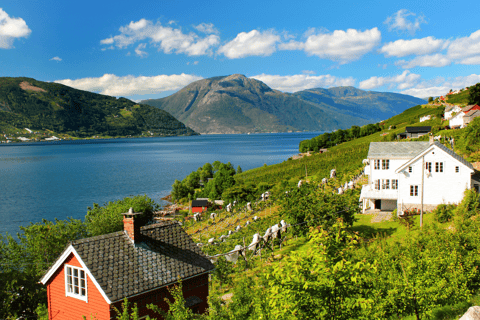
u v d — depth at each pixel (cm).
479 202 4450
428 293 1938
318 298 1402
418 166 5378
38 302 2809
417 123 17900
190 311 1908
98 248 2448
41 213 10506
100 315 2288
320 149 19812
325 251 1472
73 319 2423
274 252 4472
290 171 12494
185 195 12531
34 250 4038
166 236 2862
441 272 2077
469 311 1625
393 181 6100
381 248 2677
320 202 4675
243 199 10419
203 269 2745
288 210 4859
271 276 1498
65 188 14838
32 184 15838
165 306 2509
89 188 14850
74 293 2422
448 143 9244
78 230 4956
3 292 2598
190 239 2972
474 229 2788
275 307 1462
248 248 4500
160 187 15175
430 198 5338
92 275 2272
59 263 2453
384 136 15575
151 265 2544
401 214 5422
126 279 2359
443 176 5269
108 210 6394
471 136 8006
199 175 14900
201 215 9656
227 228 7100
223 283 3503
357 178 8494
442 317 2033
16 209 10988
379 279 1933
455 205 4862
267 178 12462
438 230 2683
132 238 2608
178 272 2598
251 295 1923
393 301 1836
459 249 2406
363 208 6116
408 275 1997
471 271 2184
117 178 17675
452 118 14038
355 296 1476
